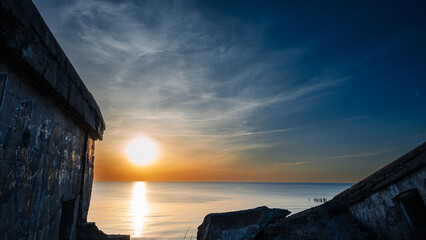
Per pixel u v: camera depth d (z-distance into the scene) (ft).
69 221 14.97
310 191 609.83
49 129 10.80
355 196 14.94
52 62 9.27
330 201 16.28
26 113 8.70
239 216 19.40
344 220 14.74
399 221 12.89
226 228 18.86
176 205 261.44
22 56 7.27
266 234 15.75
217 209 225.56
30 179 9.23
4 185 7.54
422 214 13.24
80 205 16.63
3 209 7.52
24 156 8.71
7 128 7.57
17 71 7.91
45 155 10.51
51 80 9.22
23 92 8.43
